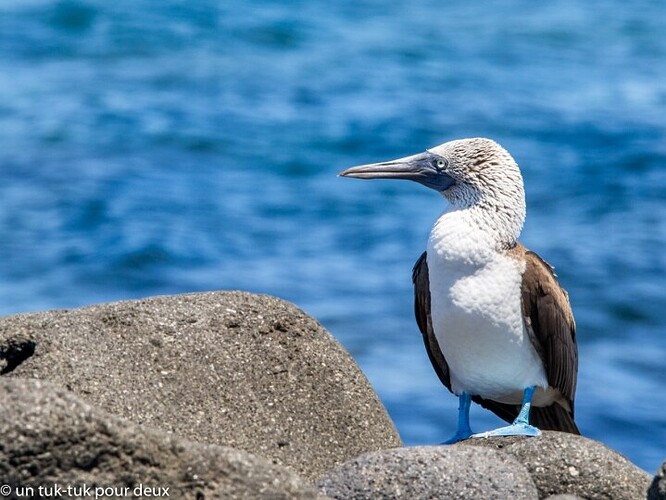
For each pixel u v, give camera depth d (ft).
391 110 145.69
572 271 92.99
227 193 115.34
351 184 118.32
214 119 140.56
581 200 112.98
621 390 68.54
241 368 35.40
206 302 36.63
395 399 65.05
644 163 123.85
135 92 151.02
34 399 26.43
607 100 150.00
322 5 198.80
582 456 32.45
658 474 29.48
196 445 27.30
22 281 93.15
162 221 106.11
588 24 193.88
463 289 37.14
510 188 38.01
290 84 156.25
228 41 175.94
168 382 34.42
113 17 181.88
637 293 88.02
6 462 25.95
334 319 79.77
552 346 37.91
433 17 196.54
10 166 121.39
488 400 41.16
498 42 181.98
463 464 30.14
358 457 30.53
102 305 36.17
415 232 102.58
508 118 142.41
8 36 174.29
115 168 121.90
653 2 210.79
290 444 34.27
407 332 76.59
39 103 144.87
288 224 105.91
